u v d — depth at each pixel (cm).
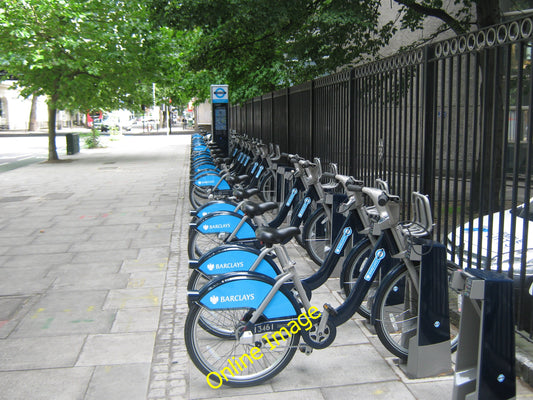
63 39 1559
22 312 459
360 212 428
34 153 2495
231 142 1484
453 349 366
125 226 808
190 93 1866
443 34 1159
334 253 432
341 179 450
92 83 1861
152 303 478
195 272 388
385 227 356
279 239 328
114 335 410
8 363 365
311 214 548
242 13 798
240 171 1029
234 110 2170
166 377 344
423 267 330
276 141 1155
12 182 1377
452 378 335
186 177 1445
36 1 1541
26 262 615
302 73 1188
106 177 1465
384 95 549
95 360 369
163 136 4081
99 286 526
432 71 450
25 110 5438
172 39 1677
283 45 1205
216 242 515
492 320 262
